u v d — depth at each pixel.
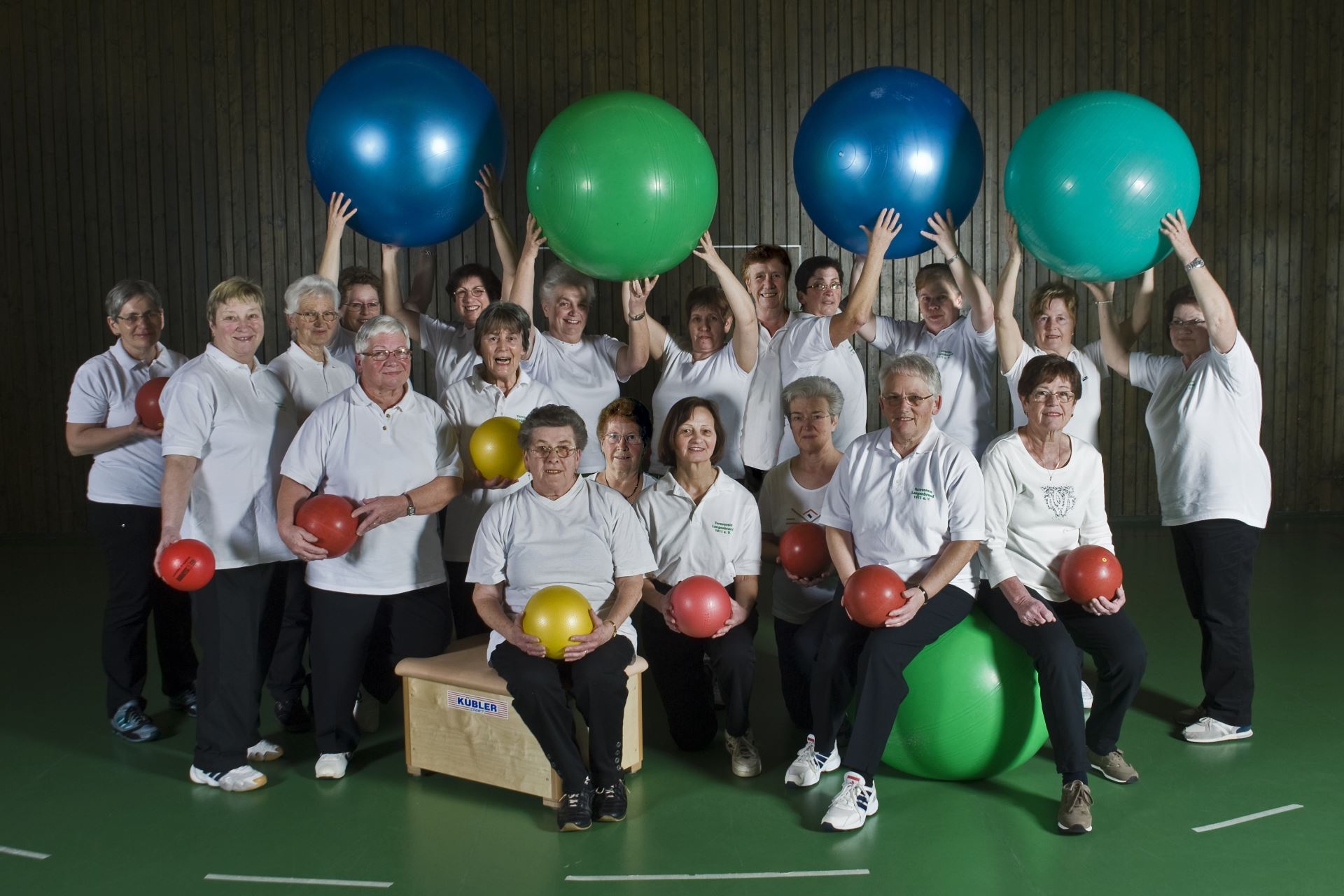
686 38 7.55
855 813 2.91
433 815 3.05
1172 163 3.06
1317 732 3.60
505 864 2.75
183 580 2.90
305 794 3.20
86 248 7.51
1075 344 7.71
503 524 3.11
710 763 3.42
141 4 7.43
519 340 3.58
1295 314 7.70
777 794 3.17
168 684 3.88
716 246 7.67
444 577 3.44
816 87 7.59
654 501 3.46
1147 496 7.78
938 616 3.05
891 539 3.15
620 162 3.15
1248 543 3.48
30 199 7.47
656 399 4.41
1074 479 3.20
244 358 3.24
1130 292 7.65
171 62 7.47
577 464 3.13
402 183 3.45
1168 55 7.57
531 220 3.79
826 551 3.37
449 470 3.32
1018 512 3.21
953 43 7.57
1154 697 3.98
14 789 3.25
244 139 7.53
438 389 4.41
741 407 4.26
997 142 7.62
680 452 3.42
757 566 3.48
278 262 7.60
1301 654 4.49
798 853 2.79
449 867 2.73
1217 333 3.33
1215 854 2.75
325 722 3.28
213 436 3.14
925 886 2.61
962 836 2.87
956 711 3.06
